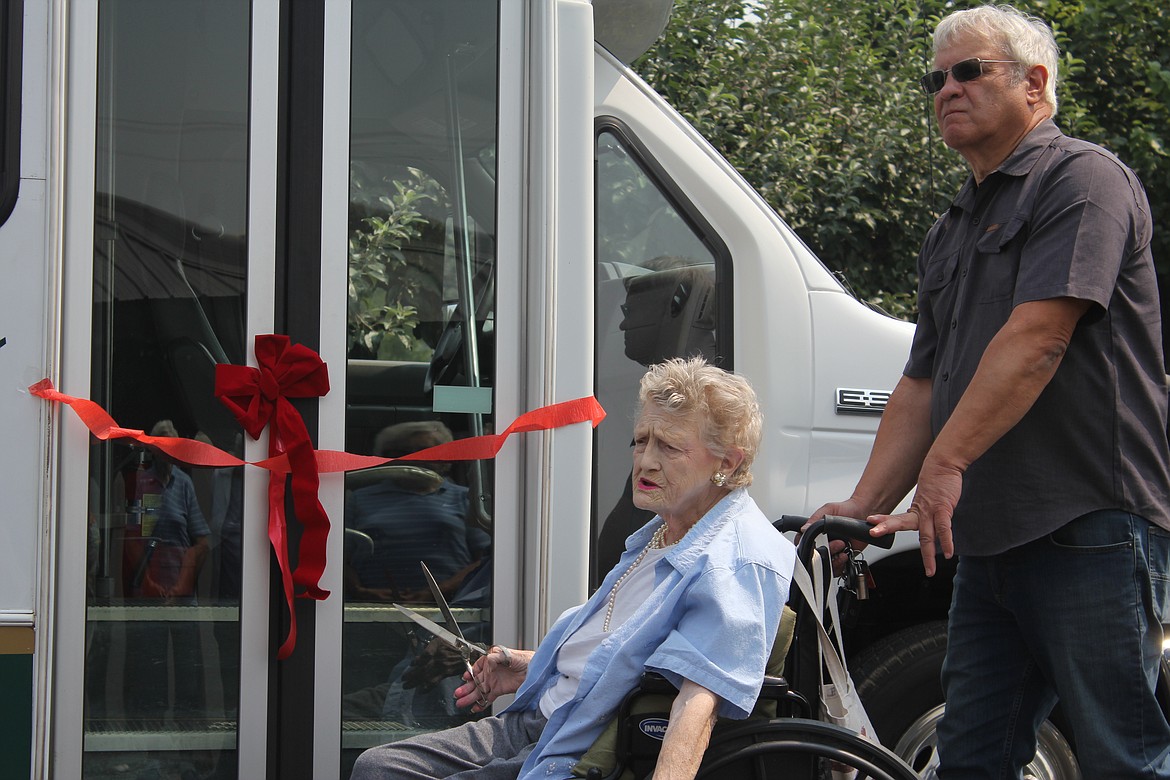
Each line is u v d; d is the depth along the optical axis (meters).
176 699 2.96
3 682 2.80
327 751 3.03
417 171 3.15
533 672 2.82
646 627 2.50
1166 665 3.00
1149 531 2.74
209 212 3.01
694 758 2.31
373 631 3.09
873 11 7.96
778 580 2.52
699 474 2.60
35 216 2.86
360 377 3.09
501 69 3.20
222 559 2.99
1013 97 2.85
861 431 3.63
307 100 3.06
